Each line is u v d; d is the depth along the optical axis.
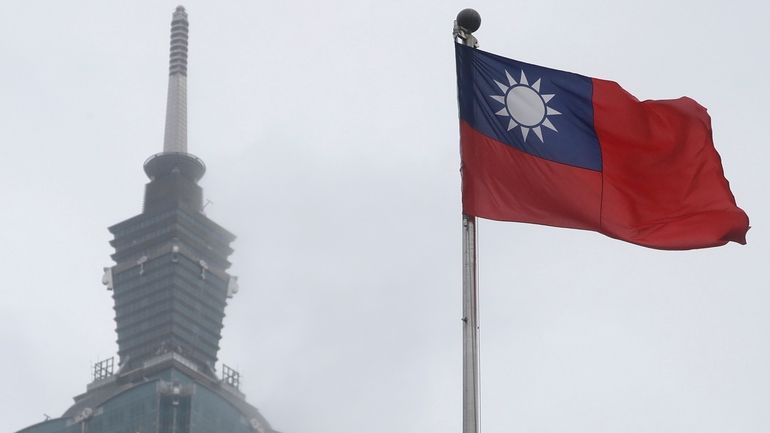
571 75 68.06
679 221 67.00
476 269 62.75
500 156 66.44
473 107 66.81
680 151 68.19
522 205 66.00
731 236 66.88
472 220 64.75
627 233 66.56
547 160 66.88
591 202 66.56
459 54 67.44
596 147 67.75
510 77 67.88
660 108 68.38
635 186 67.19
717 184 67.56
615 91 68.38
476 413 57.94
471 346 59.72
